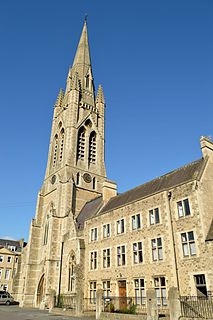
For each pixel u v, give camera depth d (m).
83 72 81.81
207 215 29.75
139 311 31.08
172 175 38.44
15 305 58.41
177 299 23.22
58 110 79.44
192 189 31.08
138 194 41.12
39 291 54.62
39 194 66.38
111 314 27.95
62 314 34.94
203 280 27.44
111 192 50.12
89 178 65.31
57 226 55.50
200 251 28.23
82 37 90.19
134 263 35.00
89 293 40.47
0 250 94.50
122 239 37.97
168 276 30.14
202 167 32.53
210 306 24.19
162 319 24.48
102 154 71.75
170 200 33.19
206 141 34.91
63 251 51.62
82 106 74.19
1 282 91.00
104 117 78.06
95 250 42.19
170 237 31.28
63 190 59.69
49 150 73.94
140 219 36.19
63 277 49.16
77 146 67.94
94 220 44.62
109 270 38.38
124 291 35.41
